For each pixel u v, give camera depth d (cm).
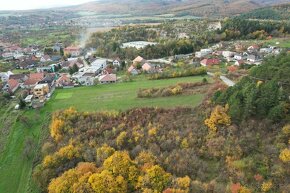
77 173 8038
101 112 10669
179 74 14375
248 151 8038
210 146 8456
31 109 12431
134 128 9656
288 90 9019
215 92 10469
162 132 9331
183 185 7212
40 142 10238
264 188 6931
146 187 7381
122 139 9212
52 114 11300
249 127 8575
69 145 9212
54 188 7812
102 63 19050
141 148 8862
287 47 19775
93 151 9019
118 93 12750
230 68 14838
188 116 9869
